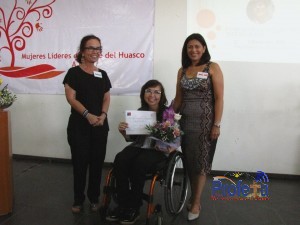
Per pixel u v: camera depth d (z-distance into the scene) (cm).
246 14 281
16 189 253
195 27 289
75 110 203
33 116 342
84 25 313
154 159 187
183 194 219
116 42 307
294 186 277
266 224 200
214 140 200
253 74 289
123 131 203
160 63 301
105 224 195
